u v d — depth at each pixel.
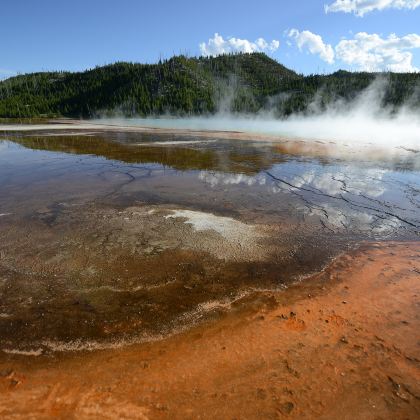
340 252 4.59
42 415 2.23
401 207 6.52
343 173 9.64
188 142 17.73
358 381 2.53
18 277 3.82
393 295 3.61
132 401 2.33
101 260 4.20
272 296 3.58
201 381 2.51
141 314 3.26
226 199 6.86
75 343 2.89
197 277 3.88
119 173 9.34
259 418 2.22
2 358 2.72
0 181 8.29
